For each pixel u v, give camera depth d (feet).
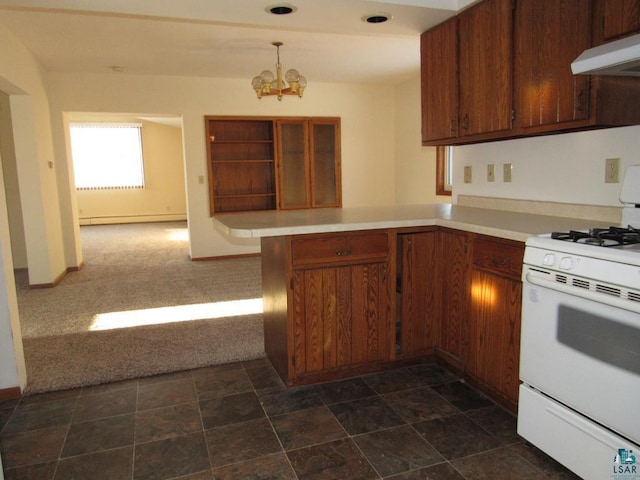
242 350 9.93
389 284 8.29
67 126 18.75
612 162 7.20
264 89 14.30
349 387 8.13
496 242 6.96
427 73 9.97
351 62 17.47
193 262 20.33
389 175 23.18
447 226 8.00
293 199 21.84
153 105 19.44
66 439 6.75
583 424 5.28
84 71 18.15
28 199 15.76
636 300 4.52
